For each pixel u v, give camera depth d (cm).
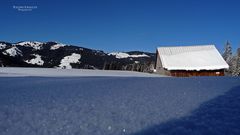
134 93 648
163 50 4359
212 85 789
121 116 396
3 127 349
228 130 309
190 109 428
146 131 318
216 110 412
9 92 736
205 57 4081
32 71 3309
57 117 399
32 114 421
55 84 1021
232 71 5438
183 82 948
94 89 762
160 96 584
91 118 388
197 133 302
